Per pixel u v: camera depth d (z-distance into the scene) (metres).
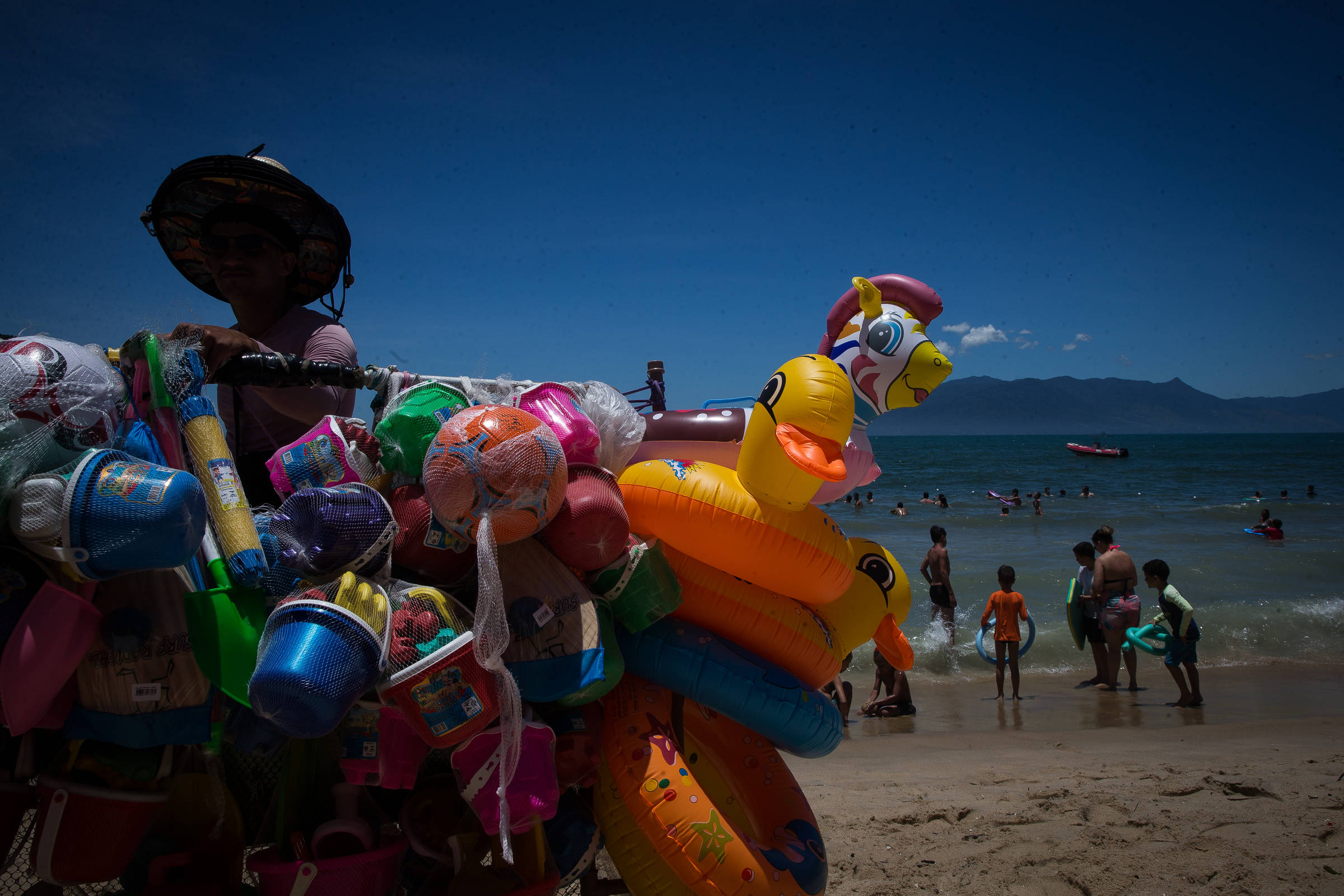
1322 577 19.08
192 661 1.68
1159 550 23.50
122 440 1.76
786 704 2.25
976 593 16.97
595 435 2.15
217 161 2.44
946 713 10.16
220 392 2.58
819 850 2.28
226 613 1.69
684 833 2.02
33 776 1.78
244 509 1.79
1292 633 14.23
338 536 1.68
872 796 6.47
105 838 1.66
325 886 1.76
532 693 1.83
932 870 4.87
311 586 1.73
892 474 64.06
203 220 2.71
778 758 2.51
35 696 1.52
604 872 3.42
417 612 1.70
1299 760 6.93
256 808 2.09
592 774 2.11
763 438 2.22
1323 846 4.85
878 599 2.65
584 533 1.90
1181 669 10.75
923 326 3.00
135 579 1.67
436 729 1.66
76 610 1.54
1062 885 4.58
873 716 10.05
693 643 2.22
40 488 1.47
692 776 2.12
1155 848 4.93
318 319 2.79
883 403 2.91
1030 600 16.31
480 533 1.70
